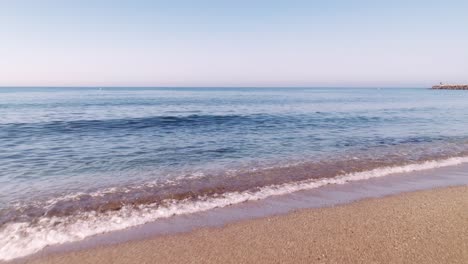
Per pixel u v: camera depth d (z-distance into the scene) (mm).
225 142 12648
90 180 7410
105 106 33406
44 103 37562
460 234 4457
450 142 12539
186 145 11977
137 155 10195
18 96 59812
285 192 6559
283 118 21844
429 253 3932
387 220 5023
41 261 3896
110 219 5172
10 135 14266
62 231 4719
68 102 40062
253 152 10664
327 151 10789
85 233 4660
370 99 55125
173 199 6133
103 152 10664
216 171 8227
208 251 4094
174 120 20188
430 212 5344
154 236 4566
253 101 46281
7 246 4246
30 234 4602
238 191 6621
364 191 6609
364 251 4012
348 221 5020
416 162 9156
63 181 7324
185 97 60688
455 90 120062
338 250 4047
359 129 16547
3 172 8086
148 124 18422
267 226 4875
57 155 10156
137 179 7520
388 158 9680
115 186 6953
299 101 47000
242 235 4562
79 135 14469
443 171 8242
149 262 3857
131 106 33719
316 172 8086
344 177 7633
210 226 4906
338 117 22703
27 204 5801
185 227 4875
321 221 5035
